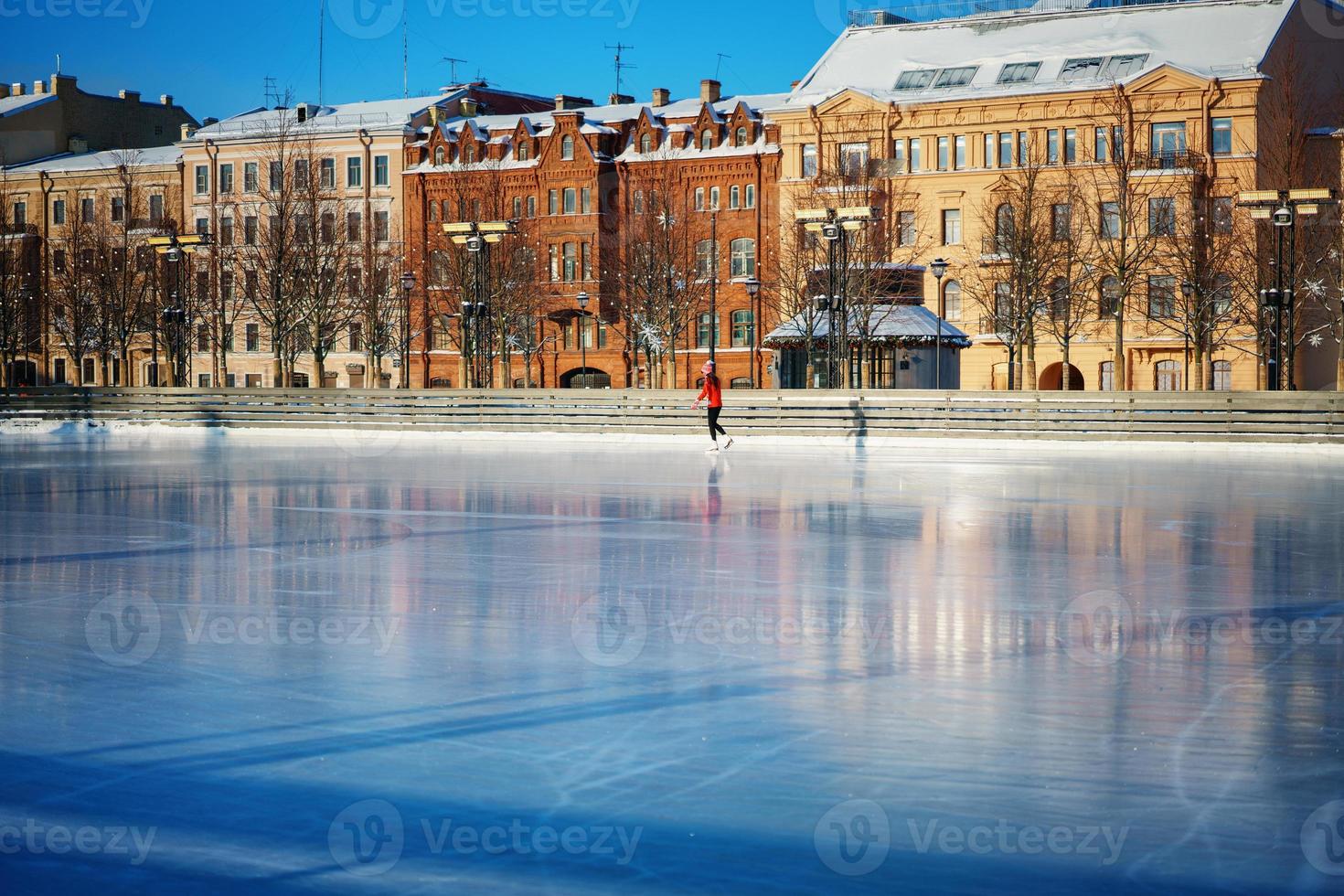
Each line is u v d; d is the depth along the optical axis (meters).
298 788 5.70
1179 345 64.44
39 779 5.84
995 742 6.32
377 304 75.81
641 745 6.29
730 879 4.74
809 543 14.22
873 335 46.56
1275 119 62.16
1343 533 15.20
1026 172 63.62
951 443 35.25
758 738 6.41
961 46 72.25
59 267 84.31
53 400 46.97
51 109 93.50
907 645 8.62
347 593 10.80
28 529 15.73
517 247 76.56
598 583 11.34
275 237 68.50
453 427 41.16
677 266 72.44
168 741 6.41
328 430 42.97
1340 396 31.72
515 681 7.59
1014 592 10.88
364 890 4.66
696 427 37.78
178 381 51.88
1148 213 63.16
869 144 68.38
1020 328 60.53
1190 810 5.40
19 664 8.09
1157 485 22.27
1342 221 52.25
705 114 76.56
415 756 6.13
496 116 86.25
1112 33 69.19
